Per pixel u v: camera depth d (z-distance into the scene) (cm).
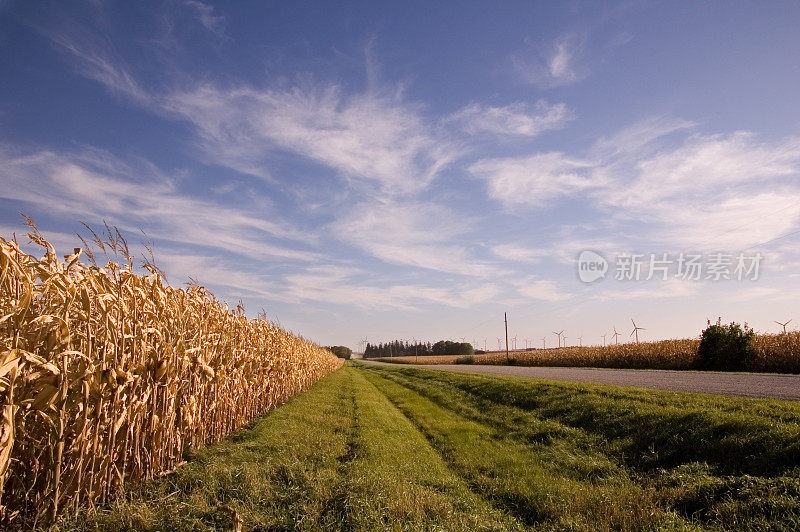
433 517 512
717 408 873
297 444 770
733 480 580
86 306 454
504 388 1614
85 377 436
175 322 657
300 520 464
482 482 705
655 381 1694
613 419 973
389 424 1101
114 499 493
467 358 7500
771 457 615
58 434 420
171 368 598
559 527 537
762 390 1248
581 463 784
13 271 399
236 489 530
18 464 415
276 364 1333
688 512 559
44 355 422
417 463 764
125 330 514
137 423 534
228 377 878
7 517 401
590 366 4156
